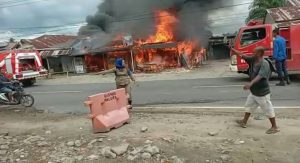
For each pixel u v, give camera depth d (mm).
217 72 24500
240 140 6961
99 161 6672
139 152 6742
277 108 9703
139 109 11305
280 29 14898
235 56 16406
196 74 24703
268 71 7102
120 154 6824
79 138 8164
